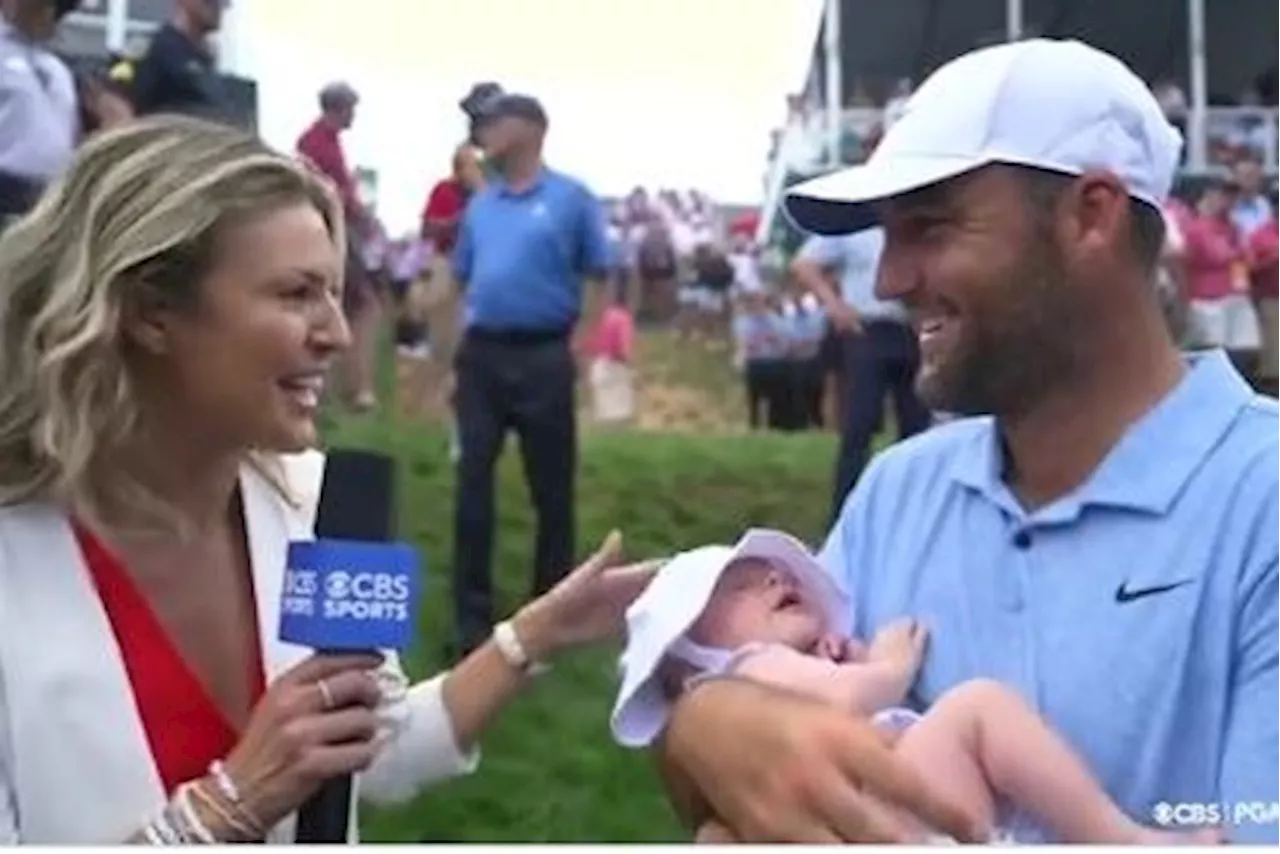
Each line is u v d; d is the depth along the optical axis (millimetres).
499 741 6672
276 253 2674
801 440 11945
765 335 14938
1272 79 15211
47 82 7648
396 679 2996
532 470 8773
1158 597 2463
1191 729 2445
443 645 8219
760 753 2422
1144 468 2508
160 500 2711
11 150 7605
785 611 2736
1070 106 2508
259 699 2748
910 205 2559
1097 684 2473
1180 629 2445
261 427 2697
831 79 17312
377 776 3027
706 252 17141
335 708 2631
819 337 14734
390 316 12914
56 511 2684
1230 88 17109
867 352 9148
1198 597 2445
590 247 8734
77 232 2656
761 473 11008
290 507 2859
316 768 2588
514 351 8602
